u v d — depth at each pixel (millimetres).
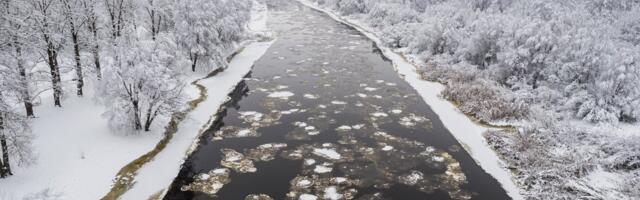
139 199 11789
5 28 12703
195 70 23266
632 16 30453
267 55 28547
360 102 19875
